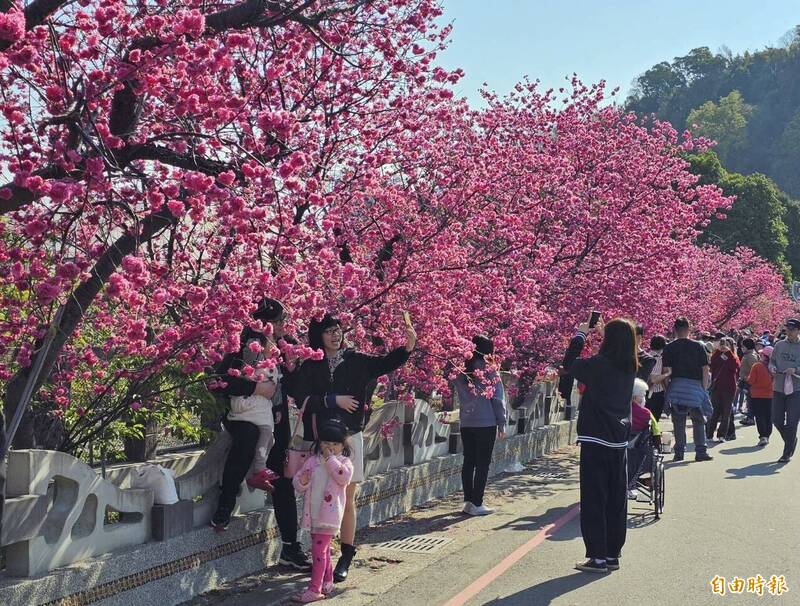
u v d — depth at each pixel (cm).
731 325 4678
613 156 1628
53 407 788
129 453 1055
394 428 984
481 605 654
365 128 902
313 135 866
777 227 6456
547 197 1397
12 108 541
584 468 752
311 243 755
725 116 19225
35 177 489
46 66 630
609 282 1464
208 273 752
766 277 4597
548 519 990
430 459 1118
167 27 585
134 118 627
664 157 1723
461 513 1020
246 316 636
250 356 722
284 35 813
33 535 534
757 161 19225
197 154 636
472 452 1019
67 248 611
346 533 736
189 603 656
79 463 570
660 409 1416
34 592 523
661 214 1630
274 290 623
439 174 993
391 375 1054
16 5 512
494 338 1066
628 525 934
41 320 629
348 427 726
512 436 1432
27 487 533
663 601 659
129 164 602
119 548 608
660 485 974
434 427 1127
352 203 909
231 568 717
